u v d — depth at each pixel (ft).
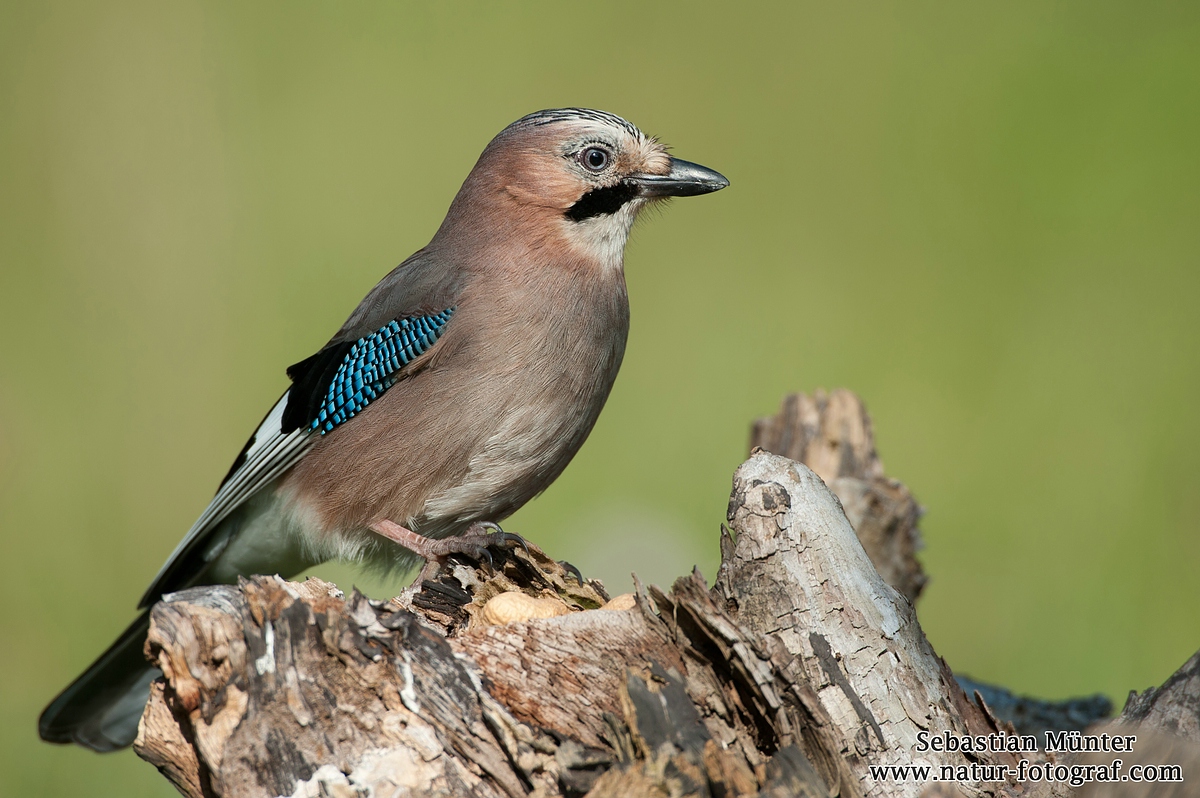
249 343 43.73
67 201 46.03
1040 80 56.95
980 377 43.68
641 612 14.57
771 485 14.96
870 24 60.75
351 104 52.65
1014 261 48.24
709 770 12.84
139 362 42.27
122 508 37.88
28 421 39.34
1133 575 34.19
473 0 59.82
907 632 14.57
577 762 13.23
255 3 53.83
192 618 13.62
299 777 13.46
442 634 15.10
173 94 49.62
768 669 13.53
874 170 53.06
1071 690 31.71
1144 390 41.52
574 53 57.41
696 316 46.83
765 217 51.08
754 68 57.41
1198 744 13.89
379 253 46.96
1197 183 50.96
